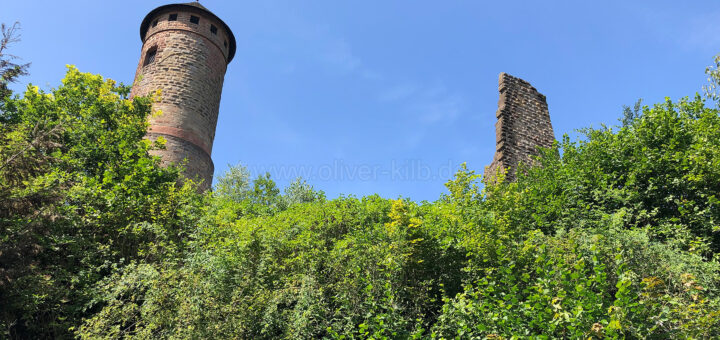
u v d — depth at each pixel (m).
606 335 5.83
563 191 11.53
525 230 10.11
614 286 7.25
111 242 10.32
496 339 6.53
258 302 8.25
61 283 9.38
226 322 7.77
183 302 7.75
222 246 9.77
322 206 12.94
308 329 7.84
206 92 22.50
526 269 7.85
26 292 8.35
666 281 7.21
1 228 8.75
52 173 10.41
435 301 8.64
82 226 10.47
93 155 14.05
